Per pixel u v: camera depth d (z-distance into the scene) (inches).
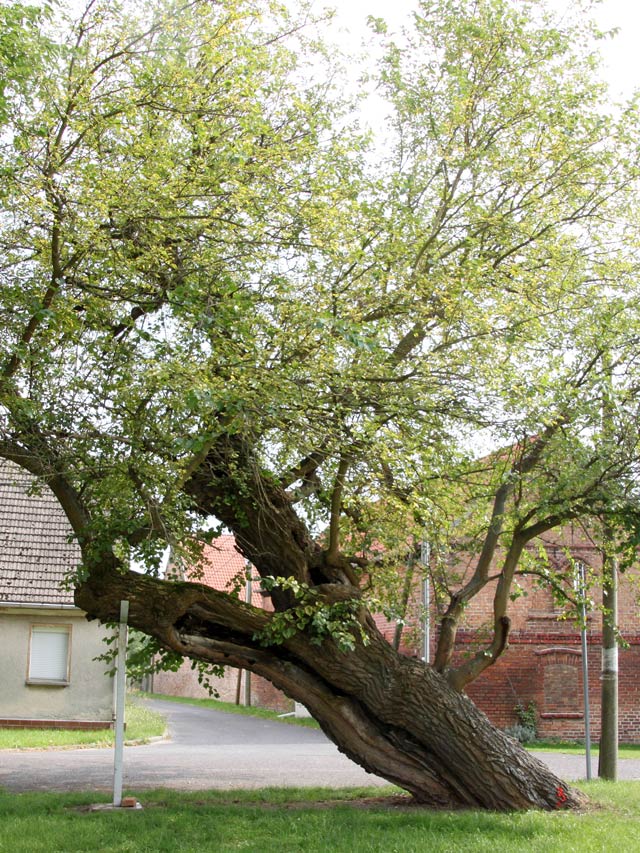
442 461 454.3
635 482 472.7
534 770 486.0
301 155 424.2
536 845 379.6
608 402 459.2
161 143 397.4
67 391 418.0
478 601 1047.6
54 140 396.5
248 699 1604.3
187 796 518.6
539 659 1052.5
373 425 410.6
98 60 409.4
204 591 464.8
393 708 481.7
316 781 634.2
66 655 1005.8
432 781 488.4
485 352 446.9
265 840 387.9
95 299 410.6
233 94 414.0
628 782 608.7
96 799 486.9
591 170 496.7
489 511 546.0
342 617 473.1
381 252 445.7
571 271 498.6
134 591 456.4
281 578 443.5
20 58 361.4
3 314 401.1
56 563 1014.4
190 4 415.8
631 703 1082.1
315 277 435.2
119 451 415.2
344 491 454.0
